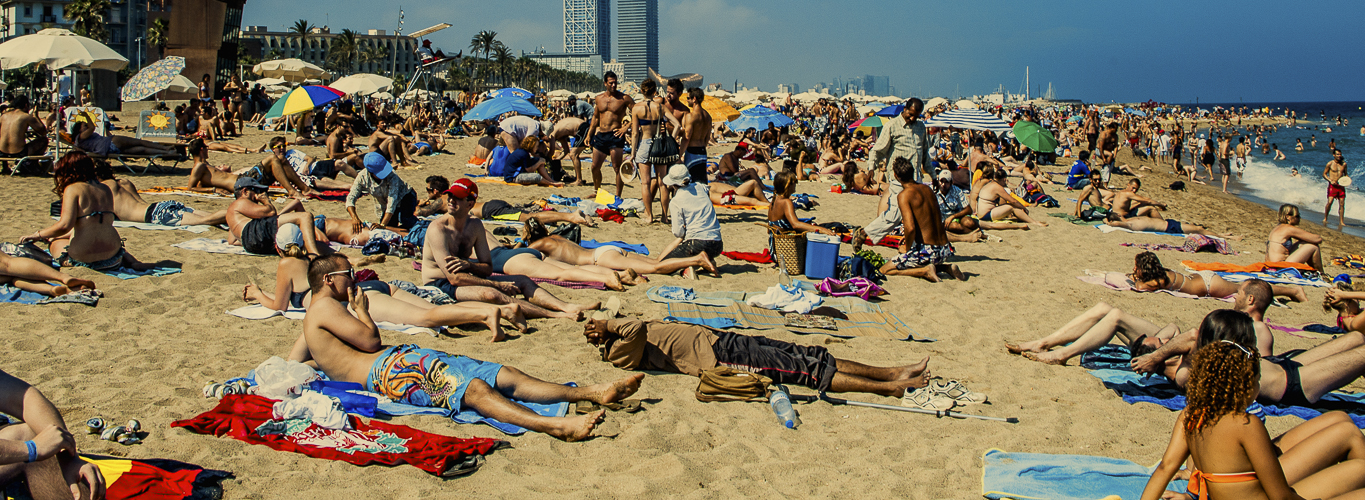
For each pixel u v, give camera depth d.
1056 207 16.84
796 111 52.91
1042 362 6.30
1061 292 8.80
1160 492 3.53
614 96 13.98
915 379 5.43
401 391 4.78
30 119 13.57
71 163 7.42
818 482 4.17
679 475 4.10
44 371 5.15
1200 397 3.33
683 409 5.00
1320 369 5.17
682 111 12.68
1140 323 6.12
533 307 6.82
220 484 3.73
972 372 6.02
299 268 6.71
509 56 150.25
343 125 17.06
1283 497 3.23
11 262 6.69
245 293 6.92
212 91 32.09
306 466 3.98
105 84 33.88
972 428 4.93
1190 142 35.62
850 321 7.19
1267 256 11.05
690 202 8.73
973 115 22.91
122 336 5.96
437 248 6.91
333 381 4.93
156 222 9.95
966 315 7.67
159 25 74.25
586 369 5.64
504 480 3.97
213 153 18.27
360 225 9.60
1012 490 4.02
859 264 8.71
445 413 4.68
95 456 3.81
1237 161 30.92
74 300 6.58
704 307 7.26
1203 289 8.98
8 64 13.27
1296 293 9.01
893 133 11.21
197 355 5.59
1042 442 4.74
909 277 9.03
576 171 16.11
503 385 4.79
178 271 7.79
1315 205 23.75
